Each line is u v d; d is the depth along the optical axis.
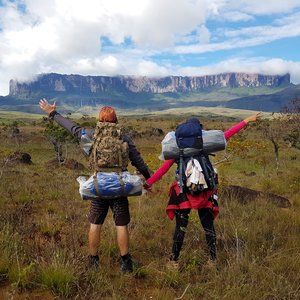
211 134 3.76
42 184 9.70
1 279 3.36
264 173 14.58
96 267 3.62
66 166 16.98
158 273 3.60
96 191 3.49
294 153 22.42
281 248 4.21
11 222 4.78
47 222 5.07
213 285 3.39
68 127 3.77
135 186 3.53
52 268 3.33
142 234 4.99
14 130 42.00
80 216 5.96
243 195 7.80
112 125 3.61
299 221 5.61
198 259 3.87
